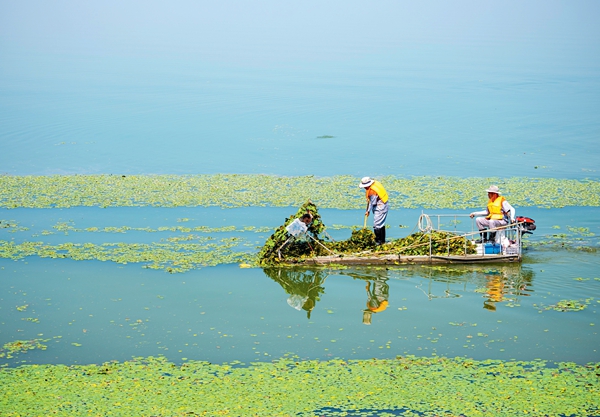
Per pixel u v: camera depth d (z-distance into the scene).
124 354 16.55
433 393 14.66
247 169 39.41
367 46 132.00
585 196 31.86
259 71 91.88
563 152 43.56
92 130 51.84
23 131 51.00
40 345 16.97
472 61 103.69
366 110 61.25
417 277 21.98
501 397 14.48
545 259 23.39
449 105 64.12
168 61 105.81
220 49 126.81
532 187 33.81
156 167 39.91
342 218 28.67
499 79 82.25
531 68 93.62
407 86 76.88
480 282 21.42
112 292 20.56
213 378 15.31
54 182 35.38
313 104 64.62
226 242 25.39
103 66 98.06
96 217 28.81
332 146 46.31
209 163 41.09
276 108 62.41
